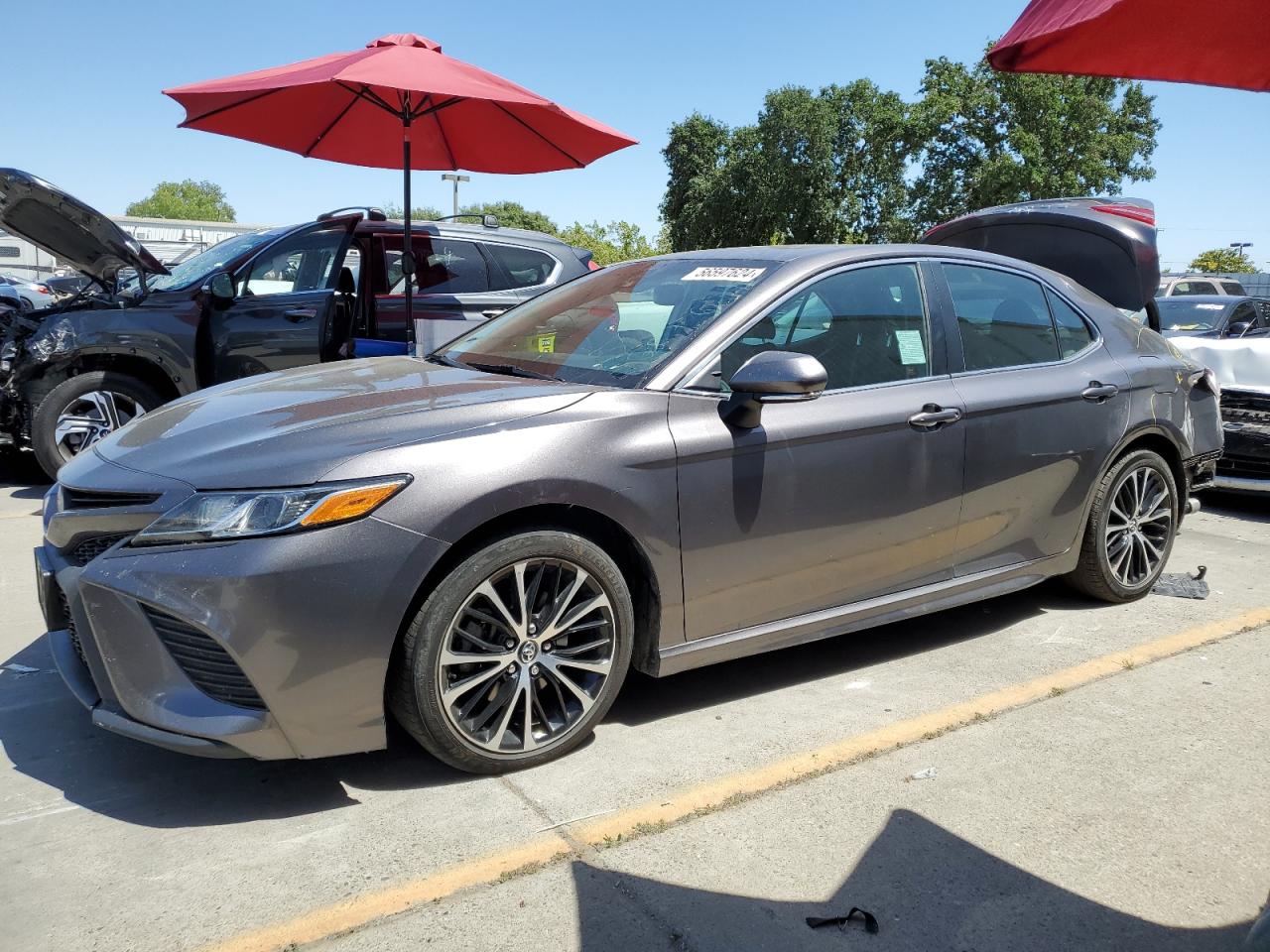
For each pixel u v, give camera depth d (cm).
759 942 213
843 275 352
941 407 352
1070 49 170
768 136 5275
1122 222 574
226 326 648
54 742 303
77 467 293
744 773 287
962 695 345
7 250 2252
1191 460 455
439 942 212
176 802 269
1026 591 467
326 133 720
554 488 273
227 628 241
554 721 292
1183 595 460
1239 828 262
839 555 334
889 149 5125
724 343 318
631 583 307
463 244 734
